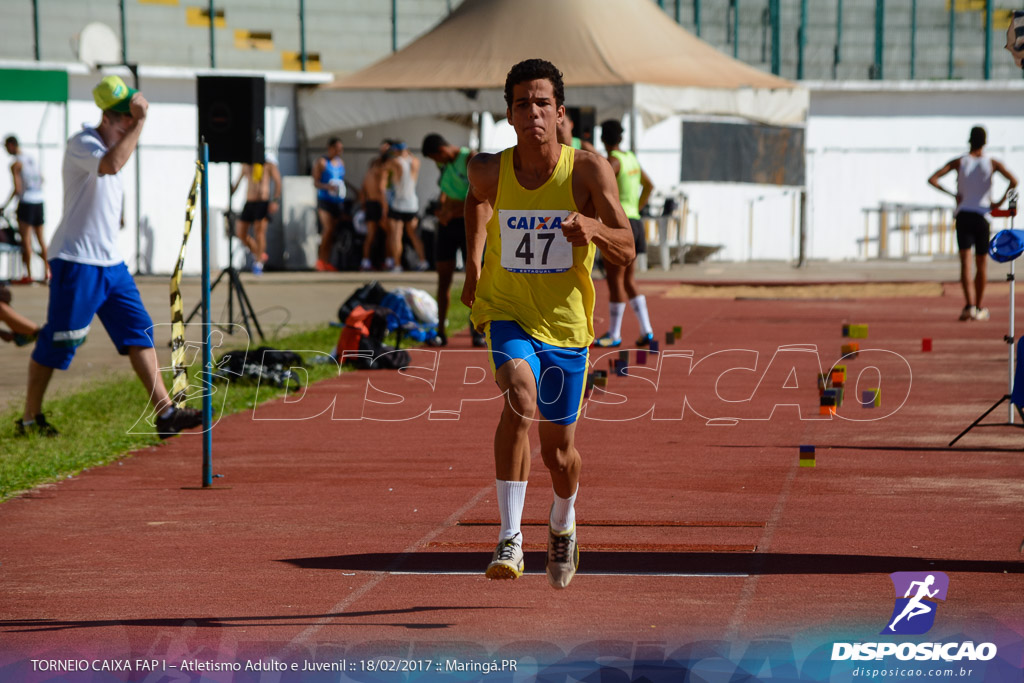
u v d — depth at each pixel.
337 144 74.00
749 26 96.50
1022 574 15.25
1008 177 45.50
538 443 24.22
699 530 17.62
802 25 95.81
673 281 66.00
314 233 75.75
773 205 87.88
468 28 70.62
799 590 14.76
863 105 87.94
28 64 70.38
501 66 67.56
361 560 16.39
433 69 69.00
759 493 19.91
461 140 77.12
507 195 14.12
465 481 21.23
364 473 21.92
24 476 21.31
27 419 24.70
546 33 68.19
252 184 71.06
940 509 18.70
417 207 73.38
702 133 72.44
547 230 14.00
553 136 13.88
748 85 68.88
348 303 41.19
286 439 25.17
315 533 17.84
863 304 54.06
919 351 37.72
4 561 16.50
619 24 69.19
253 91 38.06
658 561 16.06
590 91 64.19
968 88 87.50
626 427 25.89
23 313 50.25
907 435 24.75
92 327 45.62
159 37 86.19
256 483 21.19
